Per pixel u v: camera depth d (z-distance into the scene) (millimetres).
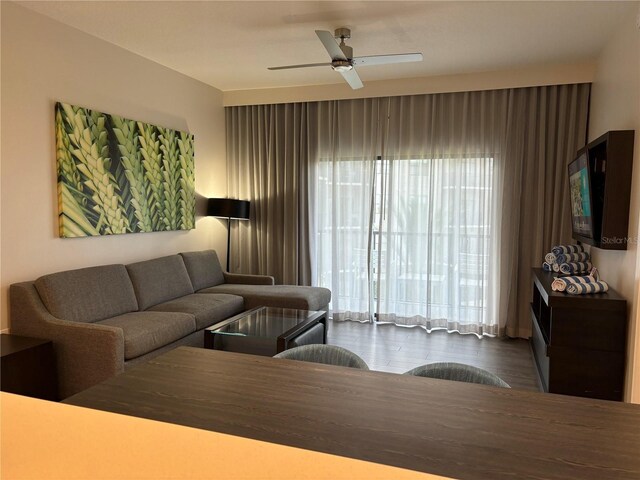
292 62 4719
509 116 4875
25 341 3131
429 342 4836
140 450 822
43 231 3609
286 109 5727
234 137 6016
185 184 5219
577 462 1050
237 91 5891
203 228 5676
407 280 5391
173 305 4246
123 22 3672
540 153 4812
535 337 4113
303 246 5754
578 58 4434
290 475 742
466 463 1041
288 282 5836
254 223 5992
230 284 5430
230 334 3502
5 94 3297
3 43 3266
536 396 1422
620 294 3207
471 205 5102
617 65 3607
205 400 1363
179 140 5086
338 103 5531
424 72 4957
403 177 5344
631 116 3164
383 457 1062
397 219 5395
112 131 4176
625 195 3092
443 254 5246
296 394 1413
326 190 5676
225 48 4293
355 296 5641
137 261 4609
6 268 3342
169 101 4980
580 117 4719
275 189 5855
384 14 3457
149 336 3387
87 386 3152
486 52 4281
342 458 807
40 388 3076
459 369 1753
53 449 822
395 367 4098
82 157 3875
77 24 3730
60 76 3707
